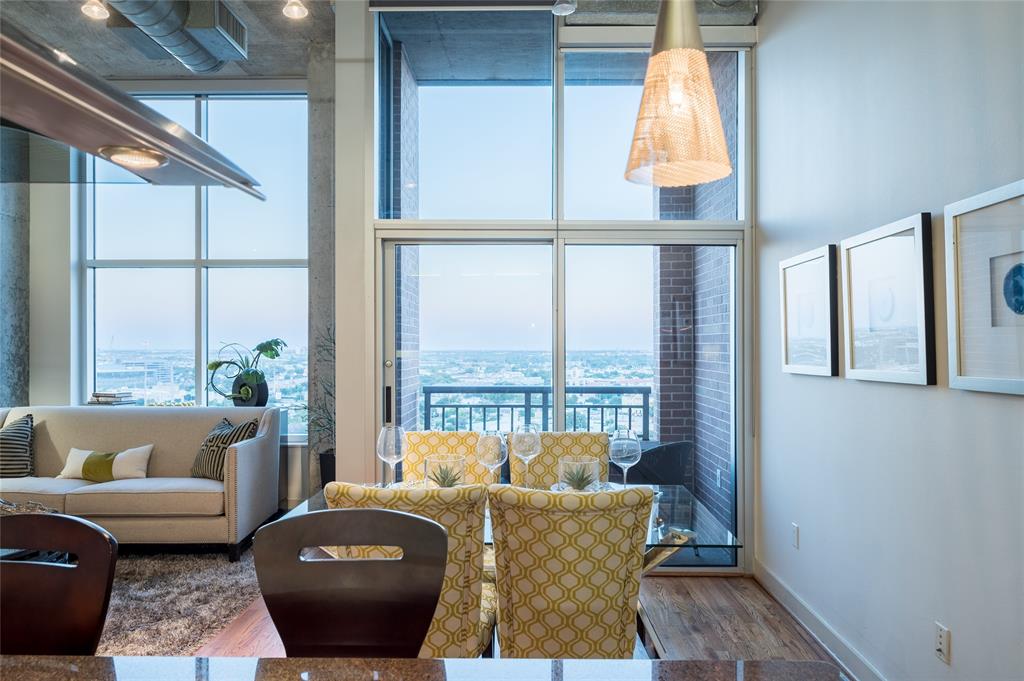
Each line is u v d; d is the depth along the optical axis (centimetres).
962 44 186
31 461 436
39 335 510
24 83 61
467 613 186
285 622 116
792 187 309
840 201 260
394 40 386
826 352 267
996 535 172
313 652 116
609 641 182
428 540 119
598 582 178
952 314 187
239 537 385
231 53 406
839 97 260
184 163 84
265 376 512
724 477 374
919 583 207
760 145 356
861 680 242
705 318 377
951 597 191
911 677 211
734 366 375
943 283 194
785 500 320
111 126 72
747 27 361
